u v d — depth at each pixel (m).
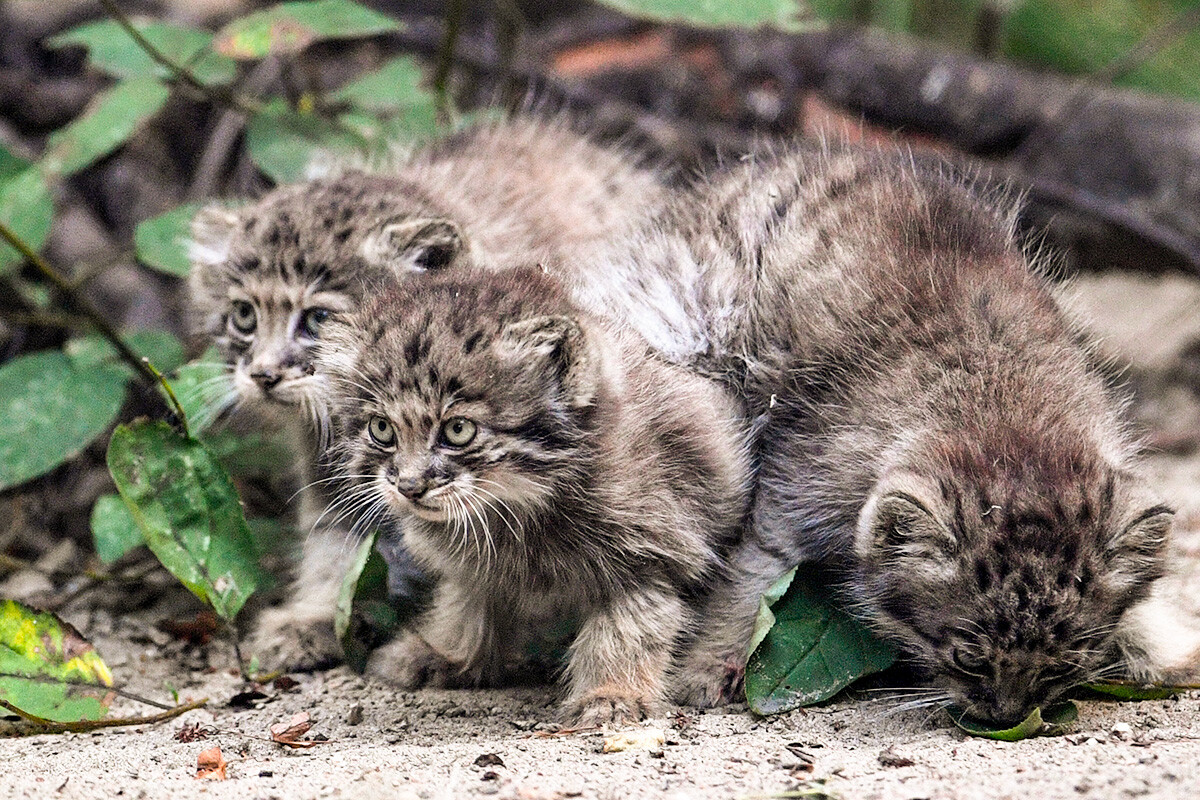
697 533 8.94
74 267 14.85
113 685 8.53
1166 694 8.46
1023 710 7.86
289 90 14.34
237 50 11.06
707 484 9.02
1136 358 15.65
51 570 11.41
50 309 13.84
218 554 9.22
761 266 10.23
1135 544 8.02
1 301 13.88
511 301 8.71
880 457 8.86
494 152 13.16
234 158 16.11
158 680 9.67
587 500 8.55
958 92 16.47
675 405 8.99
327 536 10.46
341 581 10.33
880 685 8.76
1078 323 10.21
